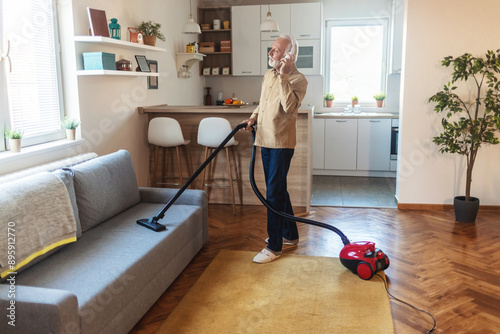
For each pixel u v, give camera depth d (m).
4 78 2.92
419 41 4.36
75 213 2.61
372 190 5.51
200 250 3.47
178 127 4.35
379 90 6.70
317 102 6.66
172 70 5.53
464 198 4.30
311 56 6.27
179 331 2.31
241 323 2.39
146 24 4.51
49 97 3.40
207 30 6.50
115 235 2.69
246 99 6.89
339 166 6.36
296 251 3.45
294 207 4.66
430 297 2.69
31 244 2.16
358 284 2.84
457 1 4.25
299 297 2.68
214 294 2.71
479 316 2.47
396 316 2.47
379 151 6.22
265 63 6.41
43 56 3.31
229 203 4.78
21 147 3.10
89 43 3.67
